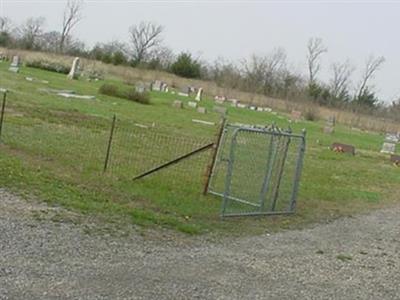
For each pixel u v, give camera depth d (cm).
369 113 6850
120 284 491
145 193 912
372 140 4028
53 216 674
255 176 1138
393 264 730
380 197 1351
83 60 5869
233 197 954
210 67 7262
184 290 504
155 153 1359
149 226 715
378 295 584
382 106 7325
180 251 630
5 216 640
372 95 7569
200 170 1184
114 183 948
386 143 3359
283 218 932
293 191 989
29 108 1839
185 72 7025
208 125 2539
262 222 873
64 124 1627
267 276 590
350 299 557
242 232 782
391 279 654
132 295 470
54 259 526
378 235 913
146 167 1145
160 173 1111
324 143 2842
